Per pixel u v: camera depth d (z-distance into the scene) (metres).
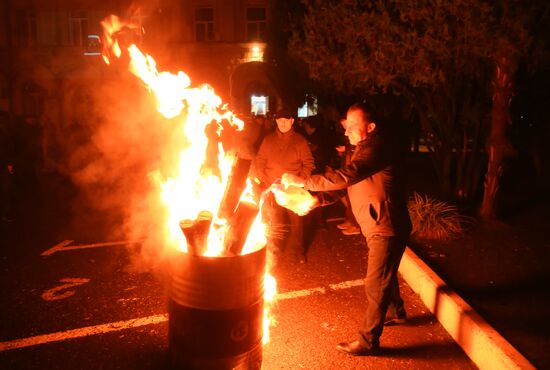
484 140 8.40
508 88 6.82
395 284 3.97
